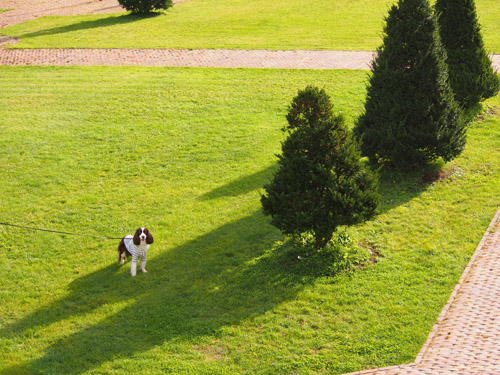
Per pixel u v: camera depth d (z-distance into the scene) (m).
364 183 12.16
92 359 9.98
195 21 35.72
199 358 9.84
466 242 12.93
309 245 12.77
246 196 15.87
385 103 15.80
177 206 15.57
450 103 15.80
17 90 24.70
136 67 27.23
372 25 33.09
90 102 23.14
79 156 18.73
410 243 13.06
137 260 12.42
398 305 10.82
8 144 19.55
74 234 14.38
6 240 14.17
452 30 19.89
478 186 15.55
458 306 10.59
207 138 19.83
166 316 11.05
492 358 8.80
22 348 10.45
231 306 11.27
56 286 12.33
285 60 27.55
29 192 16.53
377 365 9.32
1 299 11.96
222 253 13.19
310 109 12.26
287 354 9.77
